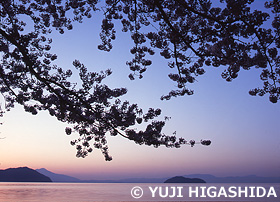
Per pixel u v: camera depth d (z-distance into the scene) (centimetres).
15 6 907
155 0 602
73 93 795
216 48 602
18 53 853
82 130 958
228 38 570
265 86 689
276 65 667
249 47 576
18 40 788
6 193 9362
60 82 881
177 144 908
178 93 912
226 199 8650
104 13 839
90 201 6309
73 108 821
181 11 667
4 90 974
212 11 654
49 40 998
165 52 820
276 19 580
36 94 859
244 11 548
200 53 650
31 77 862
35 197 7481
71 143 965
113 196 8575
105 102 845
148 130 845
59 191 11988
